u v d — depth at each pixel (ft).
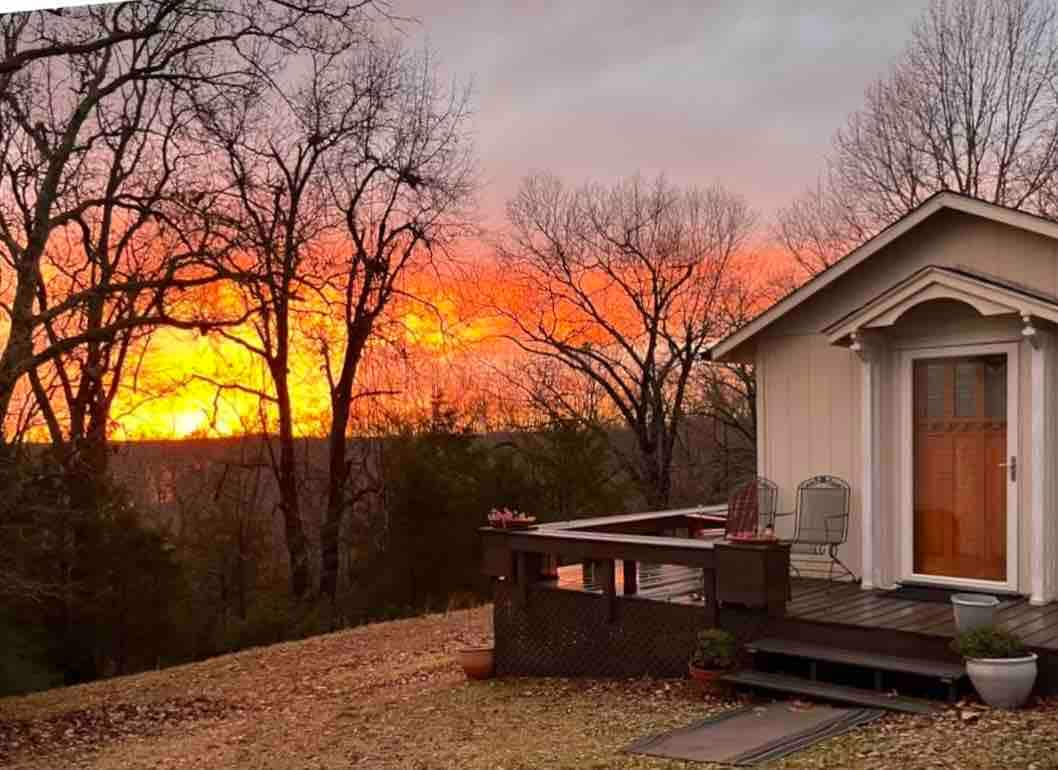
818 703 22.84
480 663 31.60
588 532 32.42
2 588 38.47
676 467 102.06
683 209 93.56
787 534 31.04
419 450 65.98
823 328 30.22
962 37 78.84
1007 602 25.27
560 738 22.35
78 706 36.37
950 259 27.99
